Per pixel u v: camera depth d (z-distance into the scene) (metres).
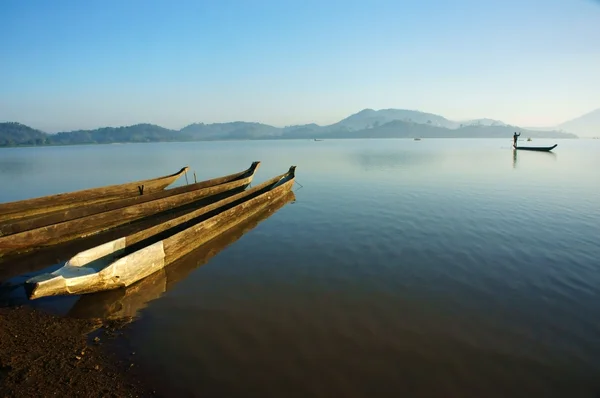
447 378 5.80
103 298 8.75
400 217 15.74
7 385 5.53
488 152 69.94
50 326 7.46
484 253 11.12
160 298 8.75
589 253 10.93
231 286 9.36
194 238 12.09
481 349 6.52
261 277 9.88
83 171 42.34
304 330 7.22
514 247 11.59
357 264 10.57
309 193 22.84
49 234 12.47
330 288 9.09
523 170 34.53
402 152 74.62
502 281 9.20
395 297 8.52
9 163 58.66
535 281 9.16
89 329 7.36
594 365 6.07
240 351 6.55
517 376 5.83
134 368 6.08
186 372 5.99
